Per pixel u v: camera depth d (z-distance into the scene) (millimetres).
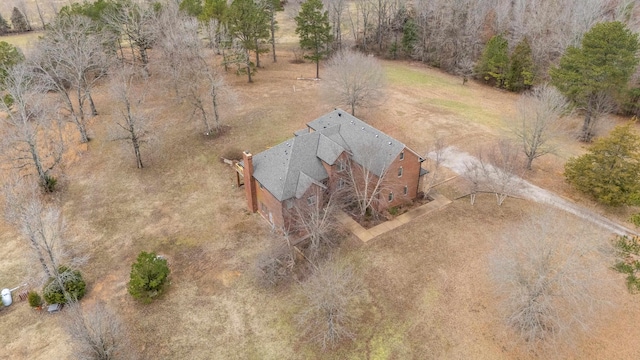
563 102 51594
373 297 35469
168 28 64312
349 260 38812
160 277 35500
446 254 39188
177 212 45875
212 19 73000
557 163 52750
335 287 32000
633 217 30719
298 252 40062
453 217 43688
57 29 64500
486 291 35531
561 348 31203
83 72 62562
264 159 43500
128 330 33562
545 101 48000
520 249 33969
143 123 52531
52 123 59281
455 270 37562
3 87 53344
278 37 101812
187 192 48875
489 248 39562
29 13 107438
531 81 72688
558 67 67250
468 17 84375
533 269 31578
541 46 75938
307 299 35406
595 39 54188
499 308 33938
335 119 48969
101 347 28438
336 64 64500
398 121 63375
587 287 31234
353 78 60625
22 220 34125
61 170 52938
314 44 76375
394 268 37938
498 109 68312
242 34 74812
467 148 55875
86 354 28516
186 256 40281
